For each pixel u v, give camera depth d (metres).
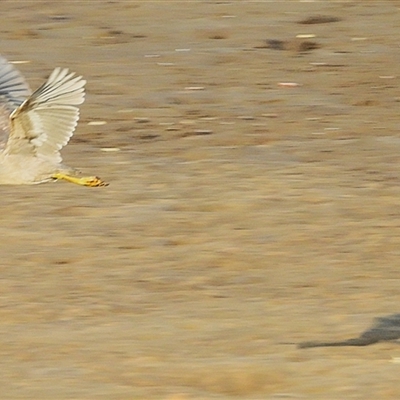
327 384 10.66
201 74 21.80
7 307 12.95
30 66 22.42
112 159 17.56
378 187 16.23
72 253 14.37
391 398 10.34
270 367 11.05
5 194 16.12
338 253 14.27
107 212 15.55
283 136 18.55
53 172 11.88
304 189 16.16
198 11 25.64
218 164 17.20
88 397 10.52
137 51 23.25
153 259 14.18
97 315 12.71
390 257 14.12
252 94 20.66
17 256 14.30
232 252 14.34
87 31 24.56
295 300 12.97
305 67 22.19
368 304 12.77
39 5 26.45
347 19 25.09
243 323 12.28
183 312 12.66
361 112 19.72
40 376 11.02
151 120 19.39
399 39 23.86
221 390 10.89
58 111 11.52
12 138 11.77
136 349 11.63
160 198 15.99
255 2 26.19
